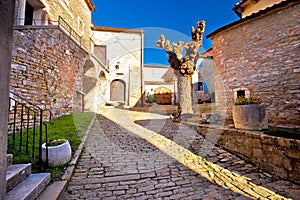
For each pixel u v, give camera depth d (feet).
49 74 17.43
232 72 18.21
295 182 7.29
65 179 6.55
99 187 6.67
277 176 8.03
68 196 5.99
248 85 16.70
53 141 8.25
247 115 11.03
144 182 7.20
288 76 13.93
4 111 3.26
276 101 14.61
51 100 17.66
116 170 8.18
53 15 24.56
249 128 10.87
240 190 6.82
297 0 13.11
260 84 15.79
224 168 8.92
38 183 5.30
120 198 6.03
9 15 3.29
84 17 34.86
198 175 8.02
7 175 4.93
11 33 3.39
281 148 7.98
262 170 8.72
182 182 7.32
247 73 16.85
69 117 19.17
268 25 15.38
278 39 14.66
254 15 15.71
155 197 6.17
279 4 13.87
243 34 17.35
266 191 6.77
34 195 4.91
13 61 13.33
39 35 16.12
